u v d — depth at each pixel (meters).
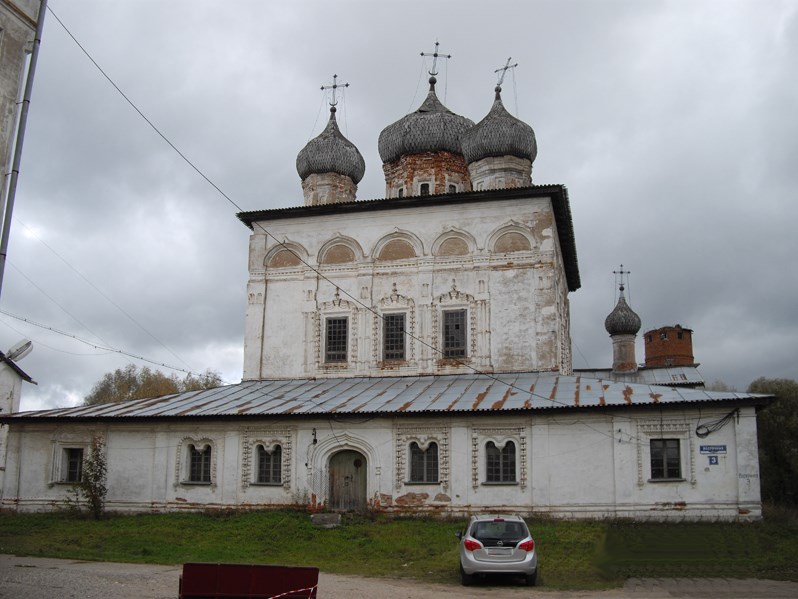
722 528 26.22
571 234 39.59
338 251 37.72
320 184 43.50
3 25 16.92
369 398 32.25
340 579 19.64
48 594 15.60
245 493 31.22
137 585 17.12
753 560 22.53
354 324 36.59
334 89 45.47
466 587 19.06
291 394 34.03
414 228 36.88
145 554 23.23
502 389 31.83
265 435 31.50
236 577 14.97
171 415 31.89
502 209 36.03
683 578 20.56
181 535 26.72
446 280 36.00
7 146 16.83
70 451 33.38
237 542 25.69
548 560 22.50
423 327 35.75
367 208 37.34
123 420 32.28
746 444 27.31
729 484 27.27
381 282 36.75
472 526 19.86
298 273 37.88
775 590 18.89
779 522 27.17
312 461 30.86
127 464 32.41
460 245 36.28
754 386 56.62
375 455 30.31
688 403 27.72
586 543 24.33
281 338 37.31
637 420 28.39
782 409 52.88
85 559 21.41
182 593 14.95
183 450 32.16
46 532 27.38
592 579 20.36
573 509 28.31
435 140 42.78
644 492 27.84
